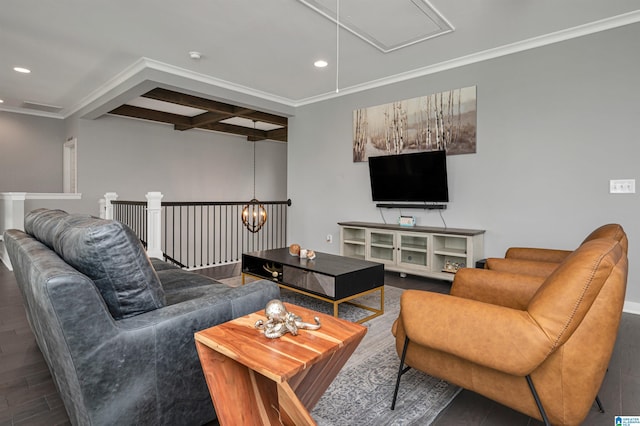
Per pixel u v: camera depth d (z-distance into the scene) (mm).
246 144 8602
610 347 1267
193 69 4203
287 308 1541
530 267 2371
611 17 3027
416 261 4129
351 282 2742
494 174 3789
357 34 3312
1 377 1943
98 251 1260
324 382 1367
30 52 3740
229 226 8328
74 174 6262
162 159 7129
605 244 1287
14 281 3986
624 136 3068
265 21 3076
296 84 4781
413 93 4367
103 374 1205
